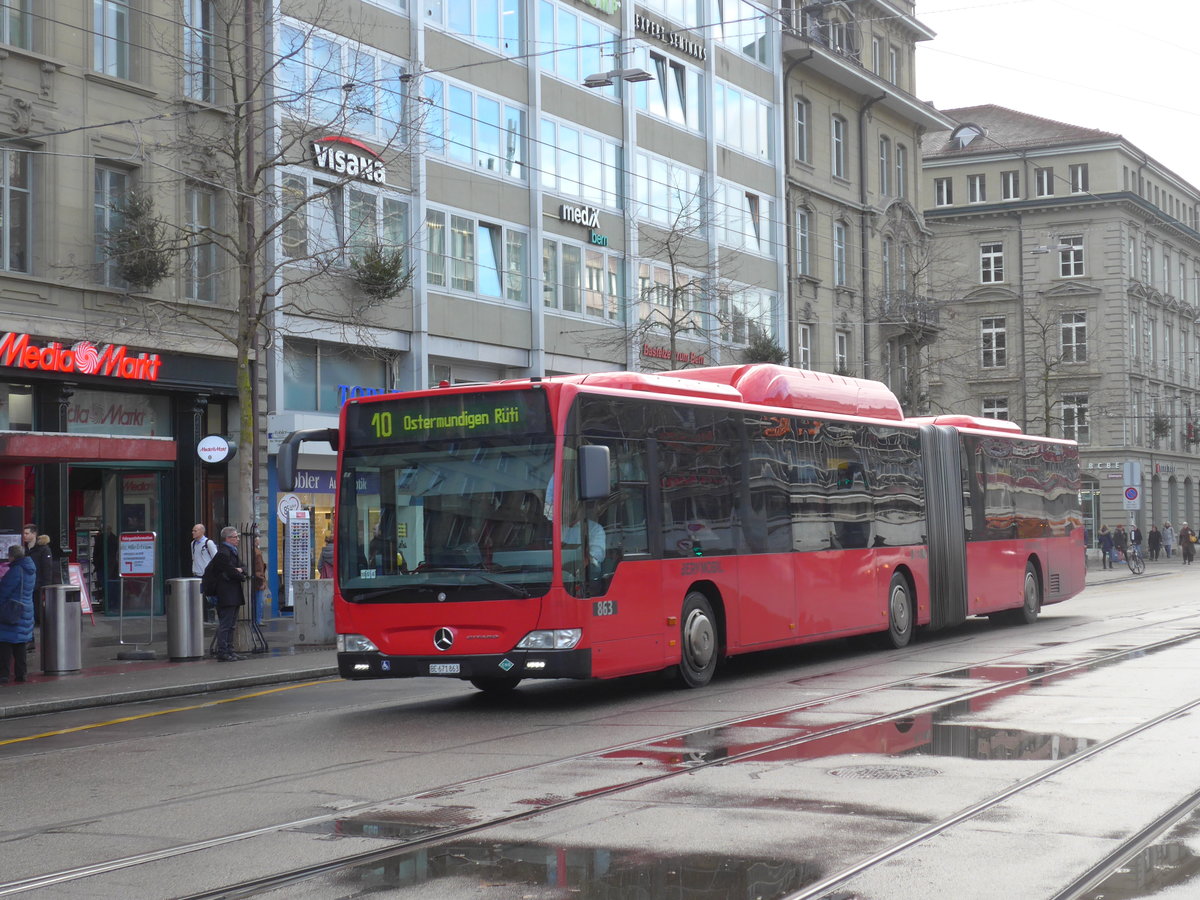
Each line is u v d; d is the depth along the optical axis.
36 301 24.64
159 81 27.00
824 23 50.59
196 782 10.34
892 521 20.69
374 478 14.84
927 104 57.31
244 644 21.72
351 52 28.81
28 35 24.84
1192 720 12.06
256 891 6.92
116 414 26.84
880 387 21.53
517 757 11.02
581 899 6.59
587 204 39.00
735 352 44.66
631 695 15.57
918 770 9.80
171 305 25.86
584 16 38.94
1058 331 76.31
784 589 17.64
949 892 6.58
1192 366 88.50
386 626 14.48
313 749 11.91
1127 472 53.22
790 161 48.88
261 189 26.06
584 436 14.38
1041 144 77.62
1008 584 24.38
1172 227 83.25
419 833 8.14
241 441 22.81
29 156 24.83
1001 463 24.61
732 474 16.84
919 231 58.12
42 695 16.78
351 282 30.80
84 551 27.81
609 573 14.45
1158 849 7.43
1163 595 34.94
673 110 43.06
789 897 6.52
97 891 7.01
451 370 34.53
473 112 34.78
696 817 8.36
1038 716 12.41
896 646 20.66
